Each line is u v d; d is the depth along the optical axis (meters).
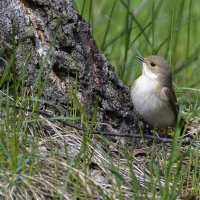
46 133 11.05
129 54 17.45
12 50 10.95
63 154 10.48
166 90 12.83
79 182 9.72
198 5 21.48
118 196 9.82
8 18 11.42
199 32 20.67
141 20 20.48
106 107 11.80
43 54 11.30
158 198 10.06
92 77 11.70
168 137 13.37
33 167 9.68
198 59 16.66
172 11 14.20
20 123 10.34
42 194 9.45
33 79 11.46
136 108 12.50
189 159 11.27
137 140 11.95
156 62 12.90
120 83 12.15
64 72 11.59
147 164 11.30
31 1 11.48
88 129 10.96
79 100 11.52
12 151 9.64
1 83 10.72
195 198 10.41
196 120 13.08
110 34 19.72
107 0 20.86
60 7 11.58
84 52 11.71
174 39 16.38
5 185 9.35
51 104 10.96
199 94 14.30
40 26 11.47
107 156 10.84
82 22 11.76
